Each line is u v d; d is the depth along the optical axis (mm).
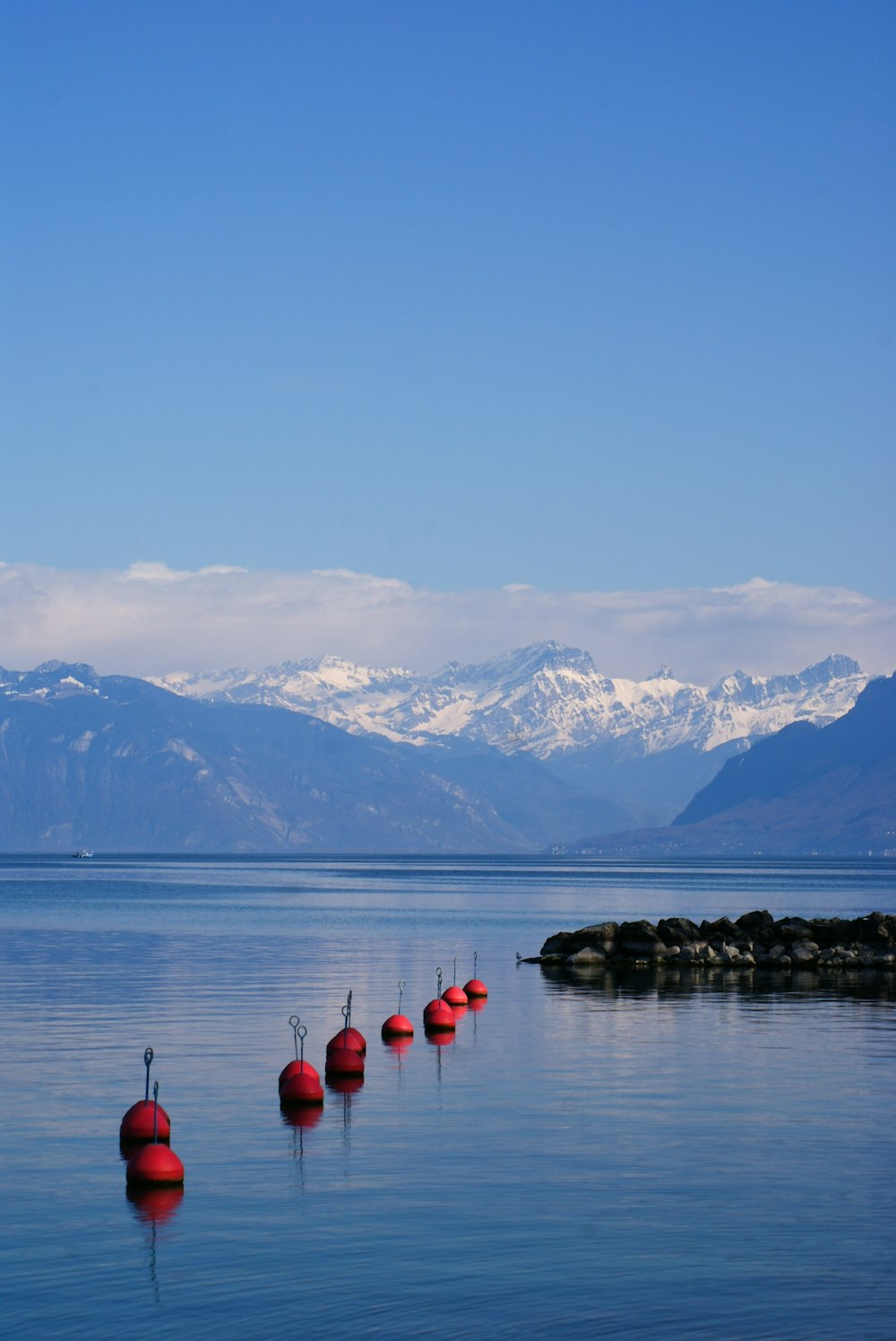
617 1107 42781
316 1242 29516
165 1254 28812
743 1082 47219
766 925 112000
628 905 194000
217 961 93688
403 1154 36688
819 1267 28078
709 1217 31234
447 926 141000
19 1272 27844
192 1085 45688
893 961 99812
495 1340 24625
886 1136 38844
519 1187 33531
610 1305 26141
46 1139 37969
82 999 69375
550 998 76312
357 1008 67312
